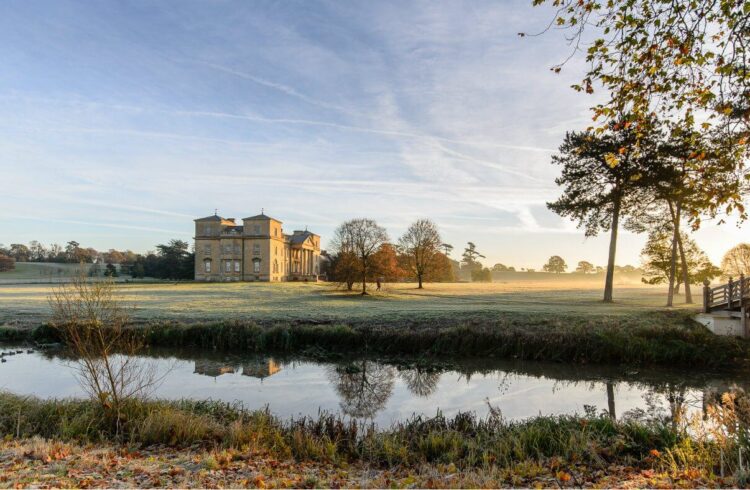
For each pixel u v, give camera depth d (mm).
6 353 20531
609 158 7316
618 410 13219
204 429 9039
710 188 6664
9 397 10859
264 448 8141
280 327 23219
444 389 15758
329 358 20625
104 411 9500
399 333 22281
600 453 7820
